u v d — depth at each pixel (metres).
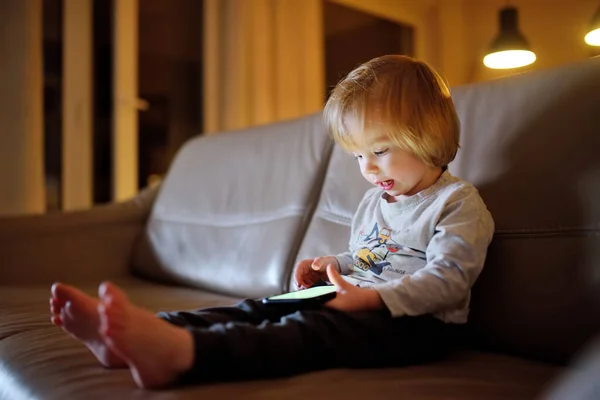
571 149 0.91
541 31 3.94
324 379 0.70
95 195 2.52
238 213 1.59
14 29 2.24
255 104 2.97
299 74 3.19
